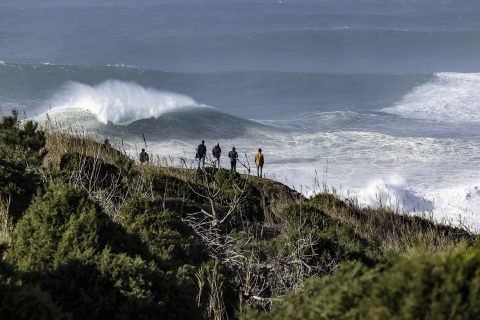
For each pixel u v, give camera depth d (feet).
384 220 168.86
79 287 55.83
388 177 338.13
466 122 538.88
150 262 61.11
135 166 157.58
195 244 84.74
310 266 80.53
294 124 534.78
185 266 75.20
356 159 385.91
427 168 364.58
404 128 518.37
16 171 92.79
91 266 57.31
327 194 188.65
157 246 80.18
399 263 32.04
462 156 395.14
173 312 57.00
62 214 64.90
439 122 541.75
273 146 429.79
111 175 118.01
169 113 483.51
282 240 90.33
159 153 383.24
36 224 64.08
